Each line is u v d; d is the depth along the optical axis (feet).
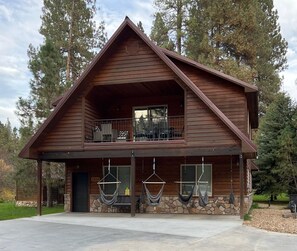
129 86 55.47
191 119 49.55
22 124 73.56
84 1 91.71
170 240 31.96
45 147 54.54
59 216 52.95
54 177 74.79
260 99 112.88
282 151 82.12
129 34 52.90
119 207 59.41
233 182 54.90
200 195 50.11
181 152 49.67
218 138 48.32
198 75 56.70
